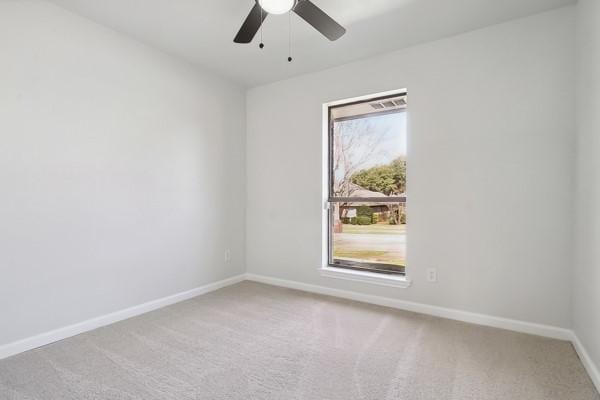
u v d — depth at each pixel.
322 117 3.27
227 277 3.60
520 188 2.33
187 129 3.14
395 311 2.76
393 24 2.42
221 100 3.50
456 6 2.19
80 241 2.34
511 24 2.35
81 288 2.35
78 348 2.09
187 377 1.75
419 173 2.72
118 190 2.58
